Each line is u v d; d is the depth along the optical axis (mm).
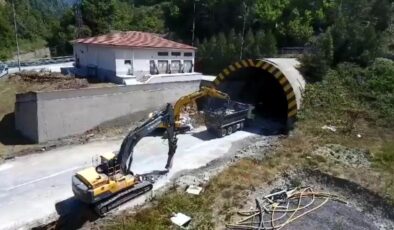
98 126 26234
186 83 32438
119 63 31469
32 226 14586
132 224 14328
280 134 26969
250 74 33594
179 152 22969
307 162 20000
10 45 58438
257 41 39656
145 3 68750
